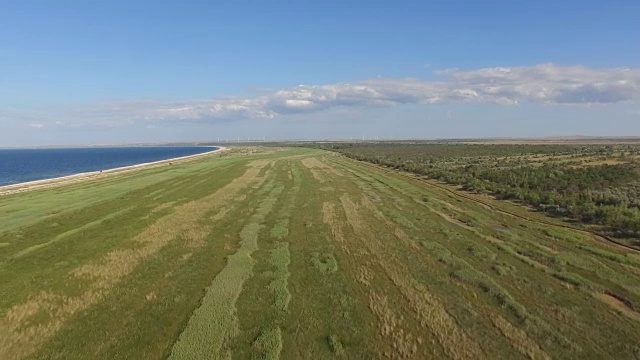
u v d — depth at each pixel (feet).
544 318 43.32
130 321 43.06
